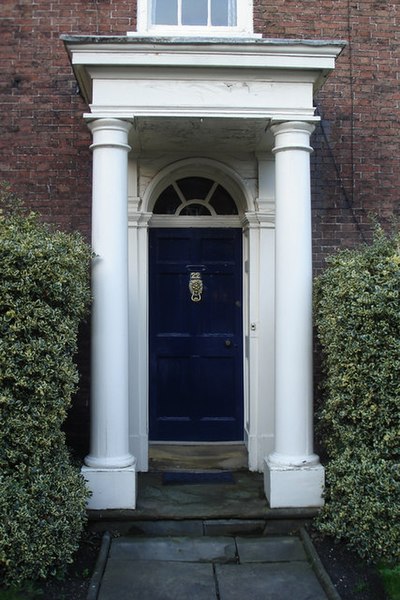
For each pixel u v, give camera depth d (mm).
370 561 4152
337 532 4324
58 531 3939
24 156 5766
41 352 4012
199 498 4938
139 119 4816
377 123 5938
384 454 4270
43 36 5789
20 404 3945
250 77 4758
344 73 5926
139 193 5781
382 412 4230
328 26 5879
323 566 4113
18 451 3959
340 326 4324
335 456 4676
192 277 6172
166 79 4734
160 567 4164
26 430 3959
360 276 4270
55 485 4039
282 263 4797
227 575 4070
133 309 5680
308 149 4820
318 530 4512
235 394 6191
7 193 5496
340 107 5922
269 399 5730
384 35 5949
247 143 5527
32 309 3982
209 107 4738
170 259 6176
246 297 6109
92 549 4375
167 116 4738
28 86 5785
